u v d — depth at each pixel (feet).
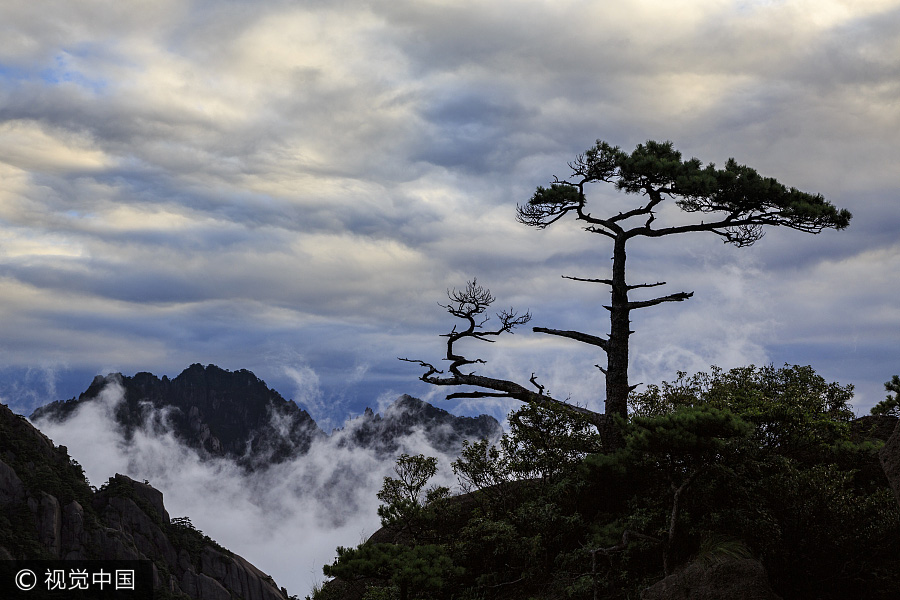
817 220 60.90
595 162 65.36
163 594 429.38
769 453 44.34
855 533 37.76
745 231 64.18
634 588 41.83
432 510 58.65
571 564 48.39
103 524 462.19
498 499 57.72
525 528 53.31
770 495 40.11
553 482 55.06
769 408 45.65
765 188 60.39
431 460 61.31
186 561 485.15
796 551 38.75
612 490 51.13
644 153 64.69
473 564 54.54
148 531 486.38
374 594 49.16
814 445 45.68
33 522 431.43
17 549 401.08
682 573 36.52
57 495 463.42
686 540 41.29
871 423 54.90
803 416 45.29
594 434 58.39
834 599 37.81
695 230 64.34
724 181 61.26
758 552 37.81
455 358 72.64
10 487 447.83
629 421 46.32
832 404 54.03
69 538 438.81
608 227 66.85
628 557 43.62
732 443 39.81
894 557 38.04
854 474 43.70
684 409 42.16
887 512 37.65
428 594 50.85
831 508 38.32
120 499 490.49
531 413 57.41
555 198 67.72
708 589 34.78
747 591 34.01
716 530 39.34
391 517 57.62
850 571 38.24
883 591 37.09
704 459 40.57
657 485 47.75
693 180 59.98
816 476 39.42
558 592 47.19
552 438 56.90
